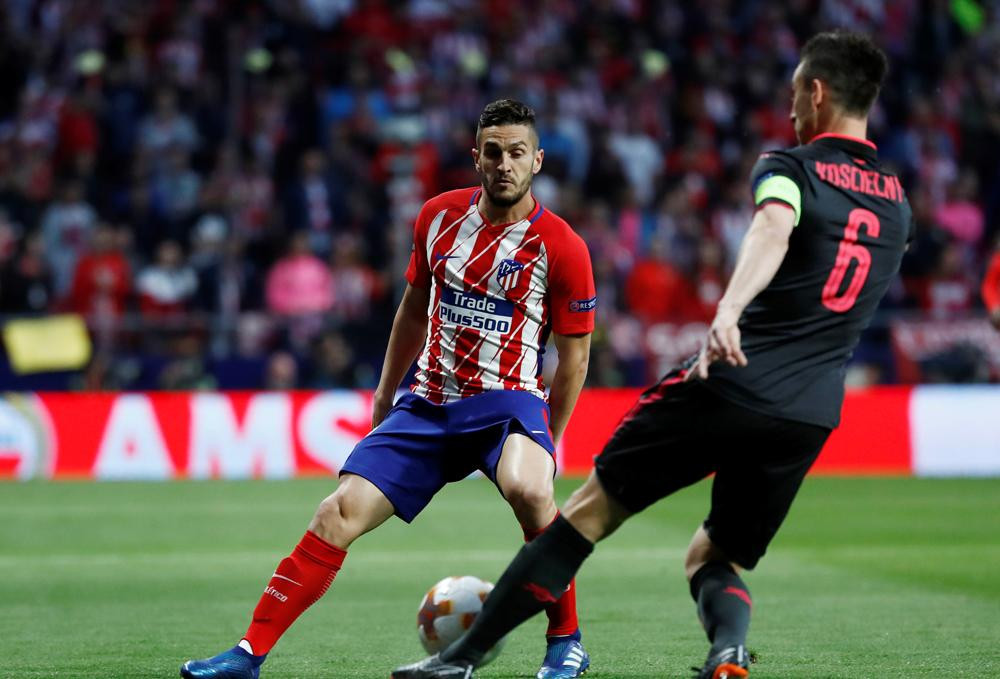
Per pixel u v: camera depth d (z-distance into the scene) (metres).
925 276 54.88
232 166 53.12
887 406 47.84
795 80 13.77
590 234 53.00
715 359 12.03
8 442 44.25
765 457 13.02
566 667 15.73
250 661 14.53
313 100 58.03
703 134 62.66
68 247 50.72
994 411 48.00
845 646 18.14
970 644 18.30
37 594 23.52
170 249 48.47
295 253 49.69
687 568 14.08
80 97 55.66
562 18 66.44
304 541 14.84
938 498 40.19
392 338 16.39
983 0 70.62
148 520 34.53
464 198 15.63
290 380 46.06
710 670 12.59
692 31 67.62
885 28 69.38
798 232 12.82
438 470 15.45
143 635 19.22
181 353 45.88
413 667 13.80
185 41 59.19
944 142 64.88
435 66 63.22
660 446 12.98
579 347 15.72
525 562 13.36
